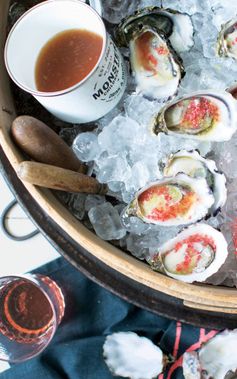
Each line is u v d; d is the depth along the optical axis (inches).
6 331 32.4
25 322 32.6
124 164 27.1
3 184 32.9
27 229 32.8
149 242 27.1
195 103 26.5
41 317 32.7
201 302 26.1
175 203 26.3
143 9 27.0
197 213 26.2
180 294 25.9
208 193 25.9
